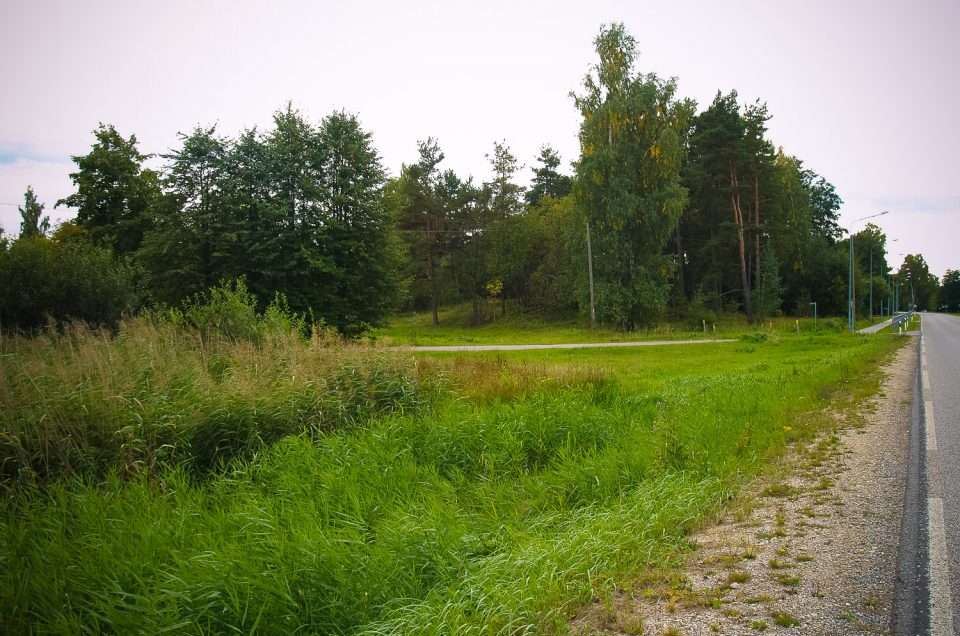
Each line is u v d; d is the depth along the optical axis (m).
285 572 3.88
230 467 6.96
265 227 28.39
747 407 9.36
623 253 38.84
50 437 6.20
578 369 13.43
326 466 6.58
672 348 28.59
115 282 18.03
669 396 11.53
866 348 22.11
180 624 3.39
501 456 7.33
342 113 32.66
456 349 29.33
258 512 5.07
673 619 3.16
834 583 3.44
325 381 9.11
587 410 9.47
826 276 61.72
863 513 4.60
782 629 2.95
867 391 11.05
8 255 16.52
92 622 3.60
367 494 5.82
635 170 38.38
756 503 5.07
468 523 5.24
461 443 7.69
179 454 6.76
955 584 3.32
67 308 16.64
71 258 17.33
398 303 35.06
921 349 22.53
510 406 9.81
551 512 5.61
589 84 38.75
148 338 10.78
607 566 3.95
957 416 8.50
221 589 3.77
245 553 4.17
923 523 4.29
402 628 3.33
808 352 24.02
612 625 3.17
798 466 6.20
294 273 27.80
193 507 5.46
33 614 3.70
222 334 13.71
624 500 5.59
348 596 3.73
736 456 6.77
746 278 47.28
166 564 4.21
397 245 34.59
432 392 10.34
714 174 49.22
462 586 3.90
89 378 7.46
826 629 2.93
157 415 7.04
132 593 3.92
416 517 5.16
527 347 30.50
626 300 39.00
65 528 4.93
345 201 30.30
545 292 58.28
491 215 61.34
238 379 8.55
